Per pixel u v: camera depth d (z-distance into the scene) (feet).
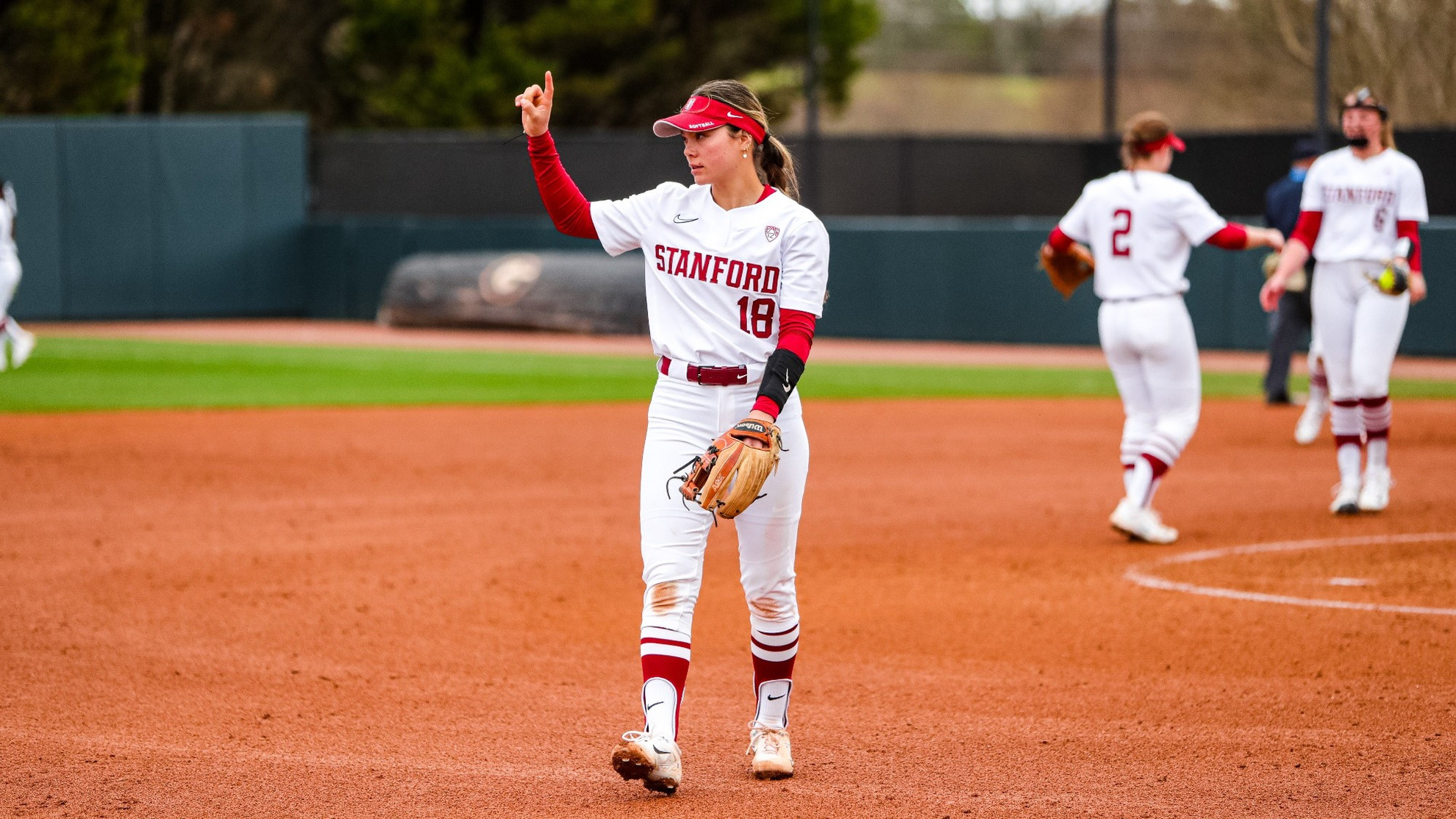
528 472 126.21
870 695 64.03
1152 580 85.71
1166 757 55.16
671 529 50.16
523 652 71.20
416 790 51.37
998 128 482.28
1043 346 254.27
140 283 297.53
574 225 52.08
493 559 92.32
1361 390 103.91
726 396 50.03
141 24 410.52
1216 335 241.96
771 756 52.80
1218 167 310.45
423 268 287.89
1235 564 90.02
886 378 204.74
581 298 276.82
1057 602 80.74
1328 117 265.34
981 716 60.85
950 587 84.94
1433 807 49.14
